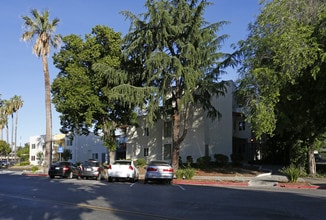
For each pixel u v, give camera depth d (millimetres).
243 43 26234
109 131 40281
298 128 27688
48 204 13227
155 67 31172
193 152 41375
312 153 30344
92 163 30641
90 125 36719
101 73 35125
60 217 10586
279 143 41219
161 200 14500
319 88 22453
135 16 33406
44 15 39062
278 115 25188
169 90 33469
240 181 25594
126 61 36031
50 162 39688
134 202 13844
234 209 12086
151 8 31609
